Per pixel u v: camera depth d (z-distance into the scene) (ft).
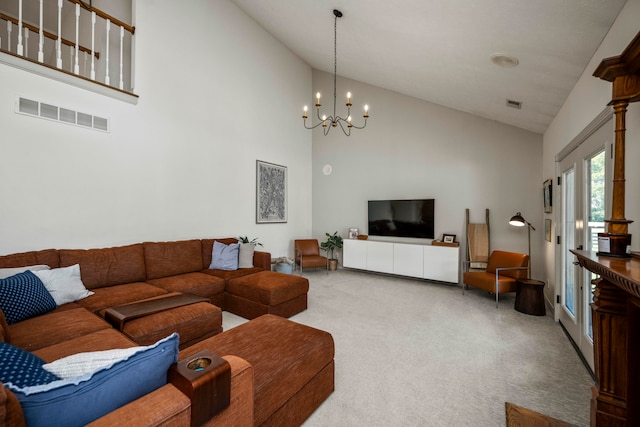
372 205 19.11
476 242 15.38
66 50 14.26
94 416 2.56
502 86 10.83
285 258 17.60
